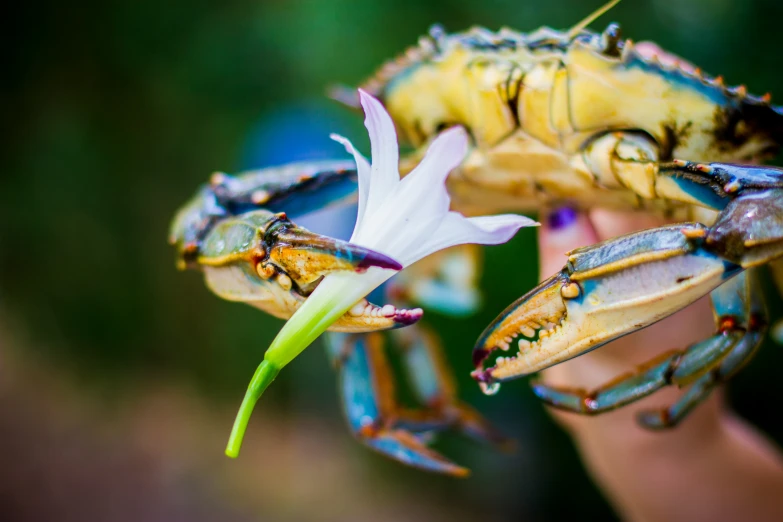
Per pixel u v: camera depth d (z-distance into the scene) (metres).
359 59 1.48
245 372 1.89
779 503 0.67
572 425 0.71
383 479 1.62
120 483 1.67
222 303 1.89
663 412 0.58
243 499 1.61
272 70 1.67
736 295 0.55
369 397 0.62
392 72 0.60
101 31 1.80
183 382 2.00
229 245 0.54
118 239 1.98
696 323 0.66
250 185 0.58
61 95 1.90
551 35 0.57
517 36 0.58
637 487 0.68
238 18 1.70
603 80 0.56
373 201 0.51
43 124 1.94
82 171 1.96
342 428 1.77
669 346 0.65
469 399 1.19
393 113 0.61
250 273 0.53
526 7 1.20
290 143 1.59
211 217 0.57
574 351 0.52
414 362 0.68
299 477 1.67
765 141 0.57
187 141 1.86
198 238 0.57
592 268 0.52
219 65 1.72
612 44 0.56
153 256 1.97
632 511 0.70
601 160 0.58
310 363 1.76
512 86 0.58
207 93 1.77
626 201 0.59
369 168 0.51
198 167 1.87
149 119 1.87
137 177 1.93
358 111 0.64
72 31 1.82
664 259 0.52
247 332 1.86
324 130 1.53
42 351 2.12
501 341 0.53
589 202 0.60
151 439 1.82
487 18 1.26
